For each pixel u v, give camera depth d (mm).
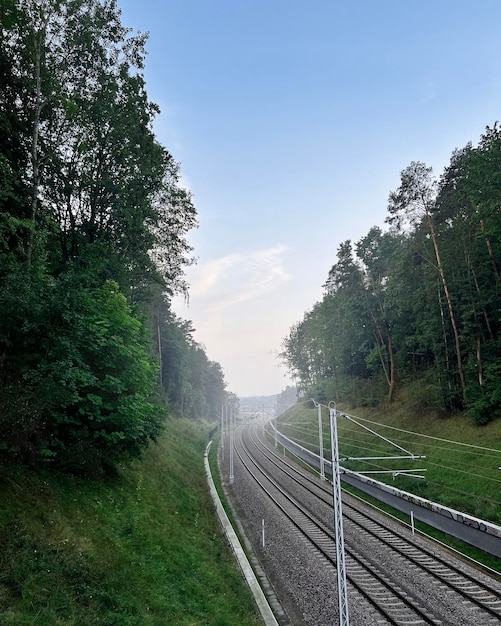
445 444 32438
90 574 9969
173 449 39031
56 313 13578
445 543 21484
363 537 22219
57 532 10906
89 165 23891
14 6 18266
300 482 38031
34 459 12734
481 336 34844
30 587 8312
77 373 13891
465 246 34625
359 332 52844
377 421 45625
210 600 12492
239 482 37625
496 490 23953
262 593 15148
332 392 65688
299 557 19297
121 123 23609
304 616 13984
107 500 14875
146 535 14305
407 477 31109
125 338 18281
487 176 28109
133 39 24297
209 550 17281
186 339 94312
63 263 23297
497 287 33344
